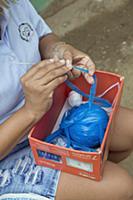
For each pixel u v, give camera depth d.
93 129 1.20
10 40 1.29
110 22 2.63
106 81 1.36
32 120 1.19
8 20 1.29
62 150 1.11
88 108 1.25
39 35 1.51
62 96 1.40
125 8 2.70
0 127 1.20
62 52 1.40
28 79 1.13
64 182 1.23
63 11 2.80
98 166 1.12
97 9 2.75
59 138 1.28
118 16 2.66
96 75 1.35
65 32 2.65
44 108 1.18
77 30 2.64
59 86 1.33
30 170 1.26
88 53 2.46
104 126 1.22
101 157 1.10
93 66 1.34
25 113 1.19
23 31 1.34
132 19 2.62
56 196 1.24
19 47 1.31
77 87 1.41
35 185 1.23
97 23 2.65
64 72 1.15
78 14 2.75
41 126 1.26
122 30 2.56
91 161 1.11
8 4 1.29
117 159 1.57
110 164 1.29
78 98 1.38
